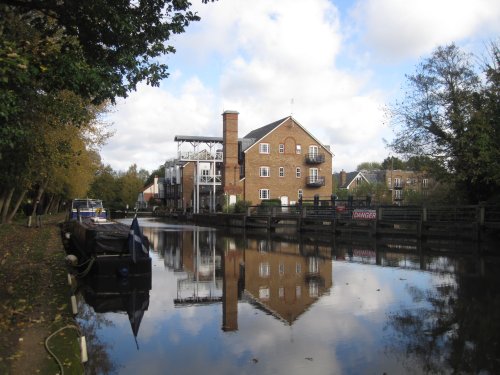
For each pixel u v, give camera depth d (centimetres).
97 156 3775
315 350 720
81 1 880
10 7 1019
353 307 993
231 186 5066
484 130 2214
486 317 891
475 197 2492
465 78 2444
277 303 1050
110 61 991
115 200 8812
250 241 2712
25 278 1122
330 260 1797
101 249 1380
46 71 812
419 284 1248
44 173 2519
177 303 1065
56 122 1823
